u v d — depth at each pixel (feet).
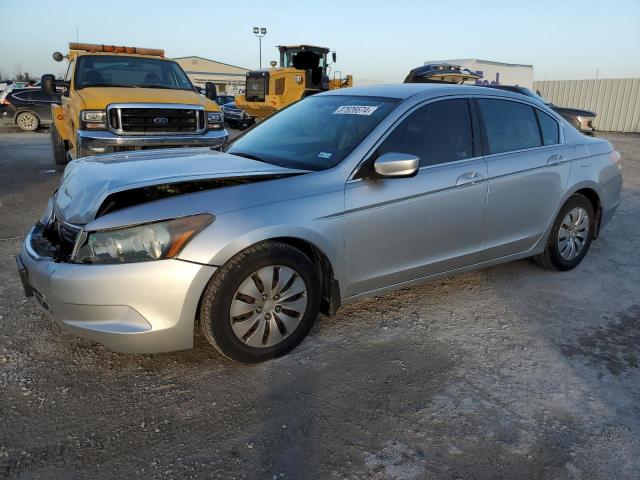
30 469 7.82
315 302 11.11
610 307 13.76
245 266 9.90
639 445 8.53
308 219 10.48
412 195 11.81
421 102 12.57
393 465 8.00
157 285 9.23
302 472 7.84
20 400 9.41
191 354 11.06
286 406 9.41
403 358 11.05
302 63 65.05
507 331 12.32
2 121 68.85
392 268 12.00
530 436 8.68
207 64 210.18
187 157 12.50
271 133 13.84
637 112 78.43
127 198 9.82
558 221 15.33
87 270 9.22
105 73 28.30
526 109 14.65
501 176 13.39
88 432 8.65
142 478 7.70
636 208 25.30
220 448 8.34
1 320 12.32
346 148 11.68
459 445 8.45
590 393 9.91
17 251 17.42
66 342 11.40
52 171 33.76
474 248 13.37
